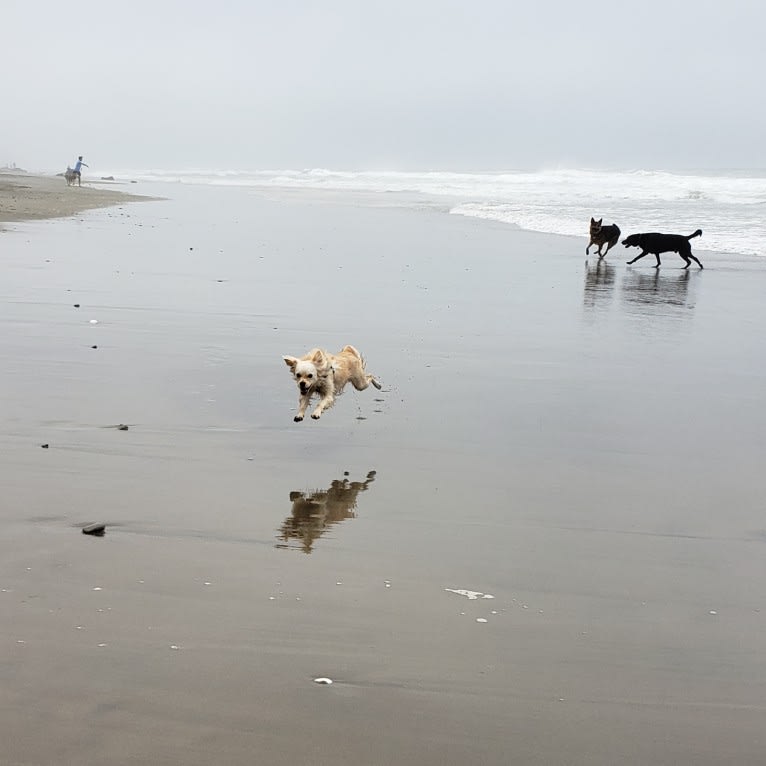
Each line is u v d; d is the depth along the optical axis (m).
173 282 13.07
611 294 13.77
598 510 5.20
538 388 8.01
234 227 23.19
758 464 6.12
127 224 22.25
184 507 4.96
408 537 4.71
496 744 2.94
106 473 5.45
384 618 3.79
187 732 2.90
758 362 9.27
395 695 3.20
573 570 4.38
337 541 4.61
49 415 6.58
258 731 2.93
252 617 3.72
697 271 16.98
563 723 3.08
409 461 5.97
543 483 5.62
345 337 9.86
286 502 5.13
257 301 11.83
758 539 4.84
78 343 8.94
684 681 3.40
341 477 5.61
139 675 3.23
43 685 3.13
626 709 3.19
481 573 4.30
